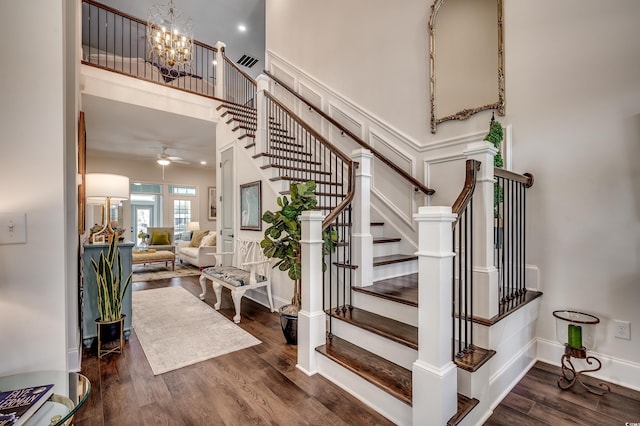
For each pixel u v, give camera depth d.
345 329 2.26
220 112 5.25
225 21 6.79
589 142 2.15
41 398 1.14
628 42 2.00
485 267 1.82
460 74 2.83
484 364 1.65
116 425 1.62
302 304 2.21
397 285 2.56
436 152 3.02
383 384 1.70
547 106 2.33
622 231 2.03
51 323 1.39
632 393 1.89
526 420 1.64
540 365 2.26
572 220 2.22
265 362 2.32
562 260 2.26
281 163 3.99
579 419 1.65
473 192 1.77
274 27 5.43
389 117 3.47
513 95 2.50
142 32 7.28
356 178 2.57
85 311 2.61
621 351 2.02
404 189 3.26
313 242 2.16
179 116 4.97
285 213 2.57
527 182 2.35
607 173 2.08
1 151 1.30
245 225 4.32
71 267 2.17
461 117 2.80
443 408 1.41
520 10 2.46
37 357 1.36
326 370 2.08
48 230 1.38
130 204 8.56
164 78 5.68
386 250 3.17
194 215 9.75
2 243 1.29
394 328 2.05
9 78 1.32
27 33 1.35
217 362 2.33
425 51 3.13
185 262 7.83
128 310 2.83
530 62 2.41
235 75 5.66
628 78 2.00
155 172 9.02
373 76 3.67
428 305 1.46
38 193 1.36
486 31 2.66
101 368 2.24
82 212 2.85
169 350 2.54
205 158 8.38
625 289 2.02
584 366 2.14
